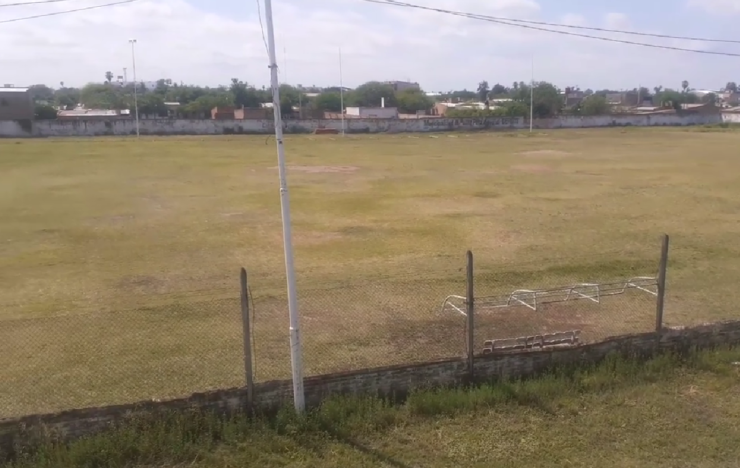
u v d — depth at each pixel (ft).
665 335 32.76
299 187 105.19
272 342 37.27
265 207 85.61
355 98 414.62
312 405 27.58
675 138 223.71
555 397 28.91
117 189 101.35
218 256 58.54
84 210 82.43
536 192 99.14
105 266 55.11
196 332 38.83
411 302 44.70
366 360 34.88
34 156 155.22
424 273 52.60
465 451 25.27
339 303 44.50
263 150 177.99
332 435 26.08
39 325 40.24
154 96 374.63
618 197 93.61
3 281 50.55
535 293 41.83
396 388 28.81
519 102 333.42
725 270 53.21
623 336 32.22
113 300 45.62
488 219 76.95
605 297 45.68
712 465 24.45
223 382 31.96
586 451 25.35
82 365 33.94
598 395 29.25
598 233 68.39
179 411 25.73
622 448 25.53
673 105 388.16
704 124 310.86
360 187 105.70
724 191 98.84
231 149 180.75
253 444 25.17
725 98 636.07
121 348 36.29
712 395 29.50
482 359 29.96
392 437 26.08
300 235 67.72
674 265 54.85
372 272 53.01
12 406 29.30
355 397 27.71
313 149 182.91
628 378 30.60
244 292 26.21
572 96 569.64
